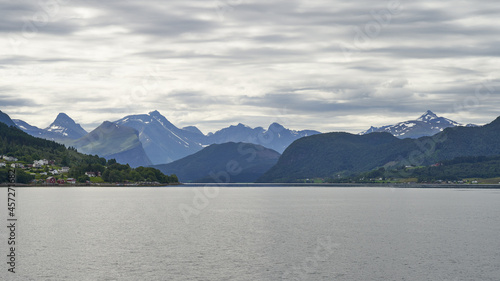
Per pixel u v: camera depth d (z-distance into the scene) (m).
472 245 113.75
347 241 119.62
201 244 114.75
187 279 82.94
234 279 83.25
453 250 107.38
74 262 94.38
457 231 138.00
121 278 83.31
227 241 119.38
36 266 91.12
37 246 111.50
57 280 81.88
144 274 85.81
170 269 89.31
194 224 155.62
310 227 147.75
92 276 84.38
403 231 138.25
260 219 173.00
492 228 144.88
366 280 82.81
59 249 107.62
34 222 159.75
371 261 96.31
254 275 85.69
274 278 83.88
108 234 131.00
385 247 111.19
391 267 91.56
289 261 96.25
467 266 92.19
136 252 104.44
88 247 110.19
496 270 89.19
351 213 199.25
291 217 181.25
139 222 161.50
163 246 111.81
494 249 108.31
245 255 101.75
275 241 119.31
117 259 97.25
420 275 86.00
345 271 88.56
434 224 155.88
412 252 105.12
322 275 85.94
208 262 95.00
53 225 151.38
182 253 103.50
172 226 149.75
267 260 97.00
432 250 107.31
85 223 157.50
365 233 133.75
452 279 83.50
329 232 136.00
